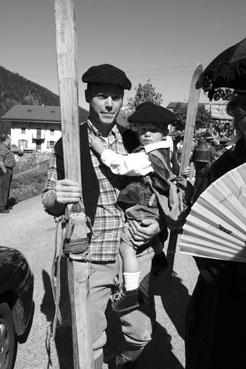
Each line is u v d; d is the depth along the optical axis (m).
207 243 1.38
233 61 1.46
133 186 2.35
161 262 2.68
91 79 2.31
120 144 2.54
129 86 2.42
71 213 1.93
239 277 1.51
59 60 1.76
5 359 3.08
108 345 3.46
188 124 3.78
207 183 1.69
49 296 4.55
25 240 6.93
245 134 1.51
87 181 2.35
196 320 1.74
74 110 1.82
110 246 2.41
